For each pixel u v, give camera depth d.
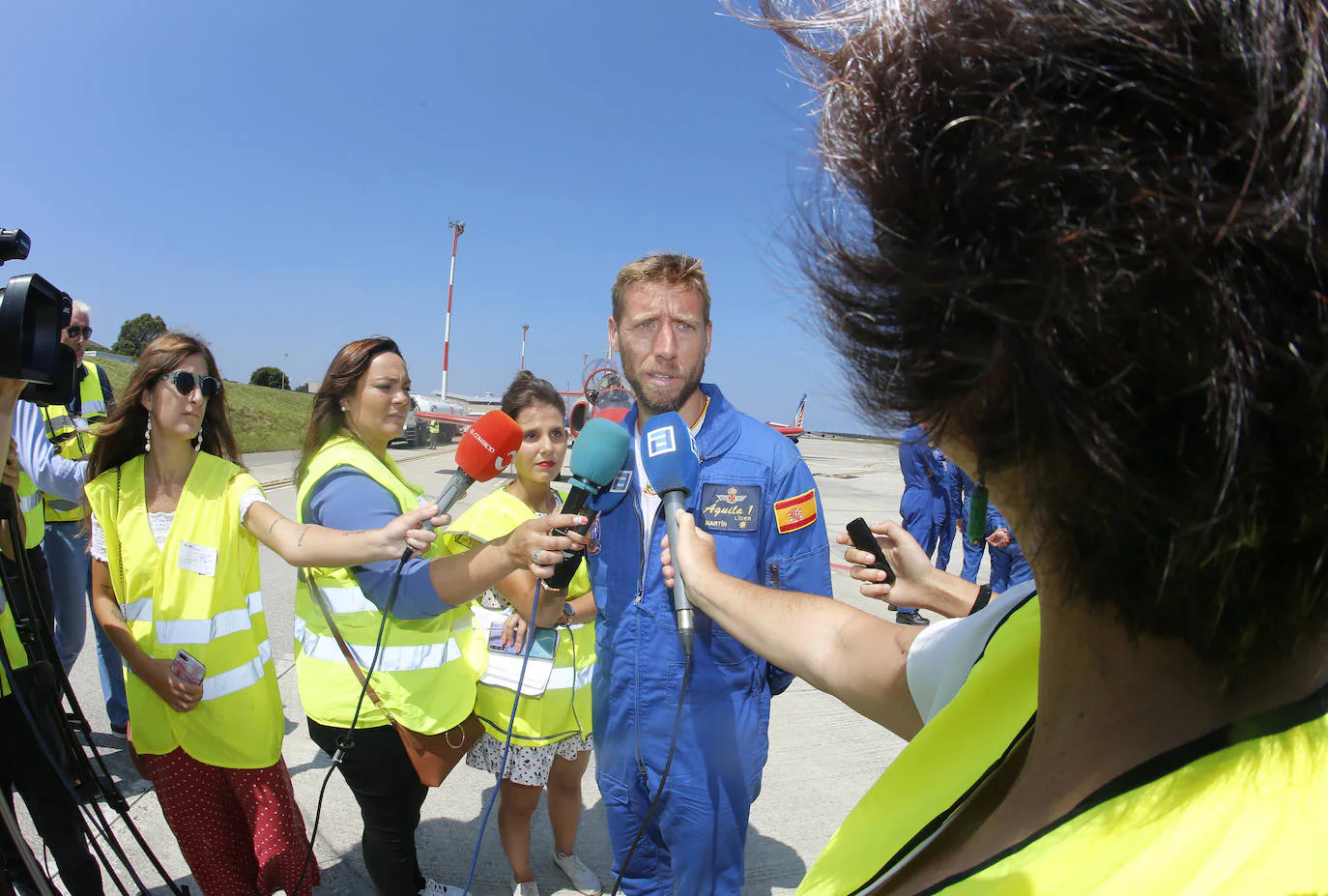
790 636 1.10
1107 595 0.43
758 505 1.92
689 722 1.91
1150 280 0.34
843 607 1.10
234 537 2.18
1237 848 0.40
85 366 4.13
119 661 3.57
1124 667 0.47
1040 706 0.53
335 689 2.14
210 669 2.10
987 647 0.71
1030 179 0.38
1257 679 0.43
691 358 1.97
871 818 0.73
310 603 2.22
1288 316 0.33
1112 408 0.36
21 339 1.37
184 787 2.17
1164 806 0.43
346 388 2.33
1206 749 0.44
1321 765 0.41
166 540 2.13
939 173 0.42
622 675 2.01
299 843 2.22
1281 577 0.37
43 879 1.51
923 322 0.44
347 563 1.93
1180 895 0.40
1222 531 0.36
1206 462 0.35
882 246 0.46
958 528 6.39
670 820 1.97
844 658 1.03
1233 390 0.33
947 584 1.32
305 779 3.34
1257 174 0.33
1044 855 0.47
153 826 2.94
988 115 0.40
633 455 2.03
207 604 2.11
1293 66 0.33
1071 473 0.41
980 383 0.43
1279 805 0.40
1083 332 0.36
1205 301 0.33
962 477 5.95
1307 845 0.38
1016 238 0.38
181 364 2.22
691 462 1.69
